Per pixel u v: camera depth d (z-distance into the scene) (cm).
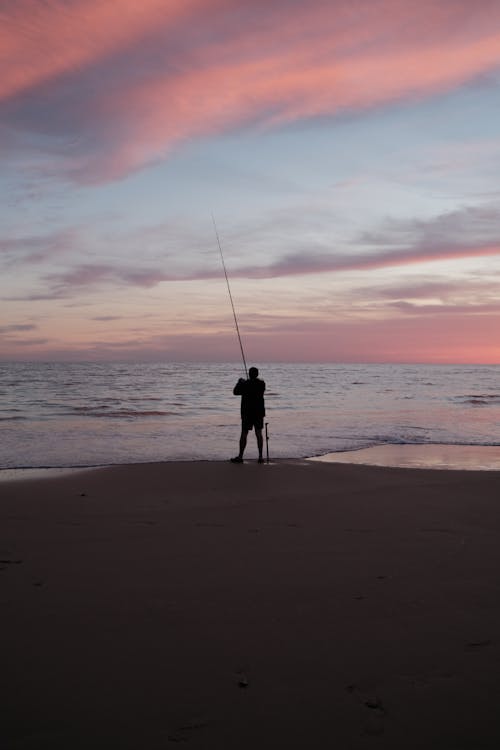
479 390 3666
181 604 302
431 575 349
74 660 239
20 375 5688
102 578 344
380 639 259
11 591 321
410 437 1303
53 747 183
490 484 680
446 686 219
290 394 2994
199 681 223
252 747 184
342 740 187
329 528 470
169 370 8475
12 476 746
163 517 508
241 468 794
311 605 300
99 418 1661
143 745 184
